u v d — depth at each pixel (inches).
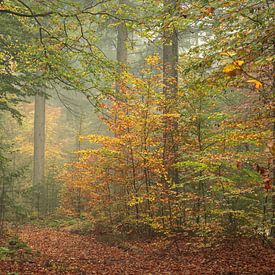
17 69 497.7
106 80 441.4
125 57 730.8
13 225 676.1
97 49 439.5
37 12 415.5
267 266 333.1
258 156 358.0
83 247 471.5
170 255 404.2
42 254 404.8
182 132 496.4
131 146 479.5
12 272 281.0
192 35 874.8
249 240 434.9
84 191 727.1
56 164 1089.4
